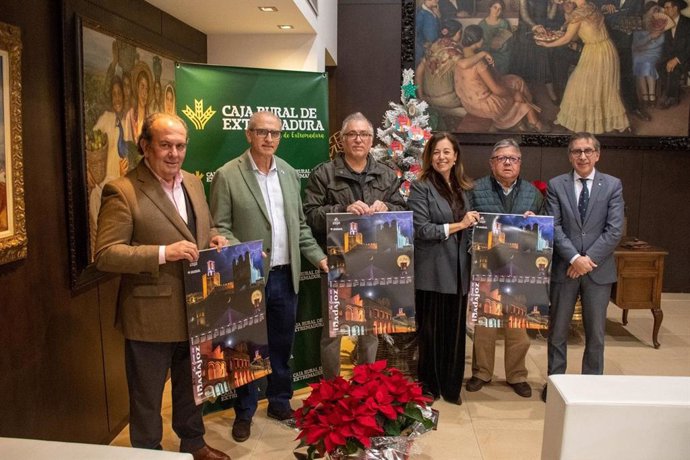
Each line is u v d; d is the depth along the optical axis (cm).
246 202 265
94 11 261
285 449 273
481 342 347
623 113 560
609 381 177
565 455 163
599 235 301
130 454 155
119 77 285
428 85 571
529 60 560
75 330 246
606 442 162
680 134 560
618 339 447
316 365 346
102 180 268
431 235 295
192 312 215
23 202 199
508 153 310
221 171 268
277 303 283
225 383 231
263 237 268
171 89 359
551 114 566
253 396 287
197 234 227
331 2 521
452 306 314
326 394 196
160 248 206
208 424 300
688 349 425
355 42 573
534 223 293
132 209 210
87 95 252
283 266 280
